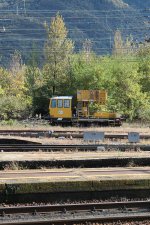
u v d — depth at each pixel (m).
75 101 75.69
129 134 45.47
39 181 21.34
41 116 90.56
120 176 23.64
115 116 72.69
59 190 21.17
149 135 49.78
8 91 137.00
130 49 117.88
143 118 83.88
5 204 20.47
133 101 87.19
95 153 35.34
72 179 22.11
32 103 96.00
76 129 60.50
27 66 103.31
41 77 101.19
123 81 88.75
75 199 21.34
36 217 18.64
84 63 93.88
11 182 21.02
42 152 35.66
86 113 73.94
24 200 20.80
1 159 29.92
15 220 18.09
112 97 87.94
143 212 19.75
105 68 91.12
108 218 18.39
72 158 30.53
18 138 44.50
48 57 96.75
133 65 94.94
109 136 49.03
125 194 21.98
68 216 18.89
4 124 71.69
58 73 95.00
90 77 89.62
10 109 93.81
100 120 73.06
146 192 22.22
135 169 27.27
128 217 18.56
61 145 39.03
